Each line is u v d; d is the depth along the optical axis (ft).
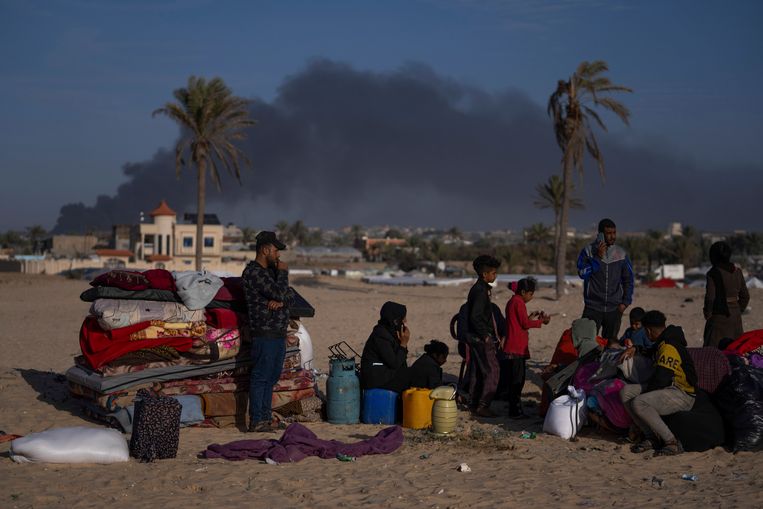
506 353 30.96
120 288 28.78
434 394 27.40
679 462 23.38
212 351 28.43
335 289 155.53
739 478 21.27
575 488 20.54
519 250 426.51
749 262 431.84
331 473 22.00
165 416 23.53
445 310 99.91
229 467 22.66
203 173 140.05
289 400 29.73
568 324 72.54
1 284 169.78
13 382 38.14
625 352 26.40
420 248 558.15
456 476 21.77
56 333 76.07
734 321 30.07
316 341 65.36
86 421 29.37
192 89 133.80
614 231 33.47
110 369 27.45
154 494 19.81
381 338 29.96
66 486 20.31
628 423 26.17
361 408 30.07
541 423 29.58
